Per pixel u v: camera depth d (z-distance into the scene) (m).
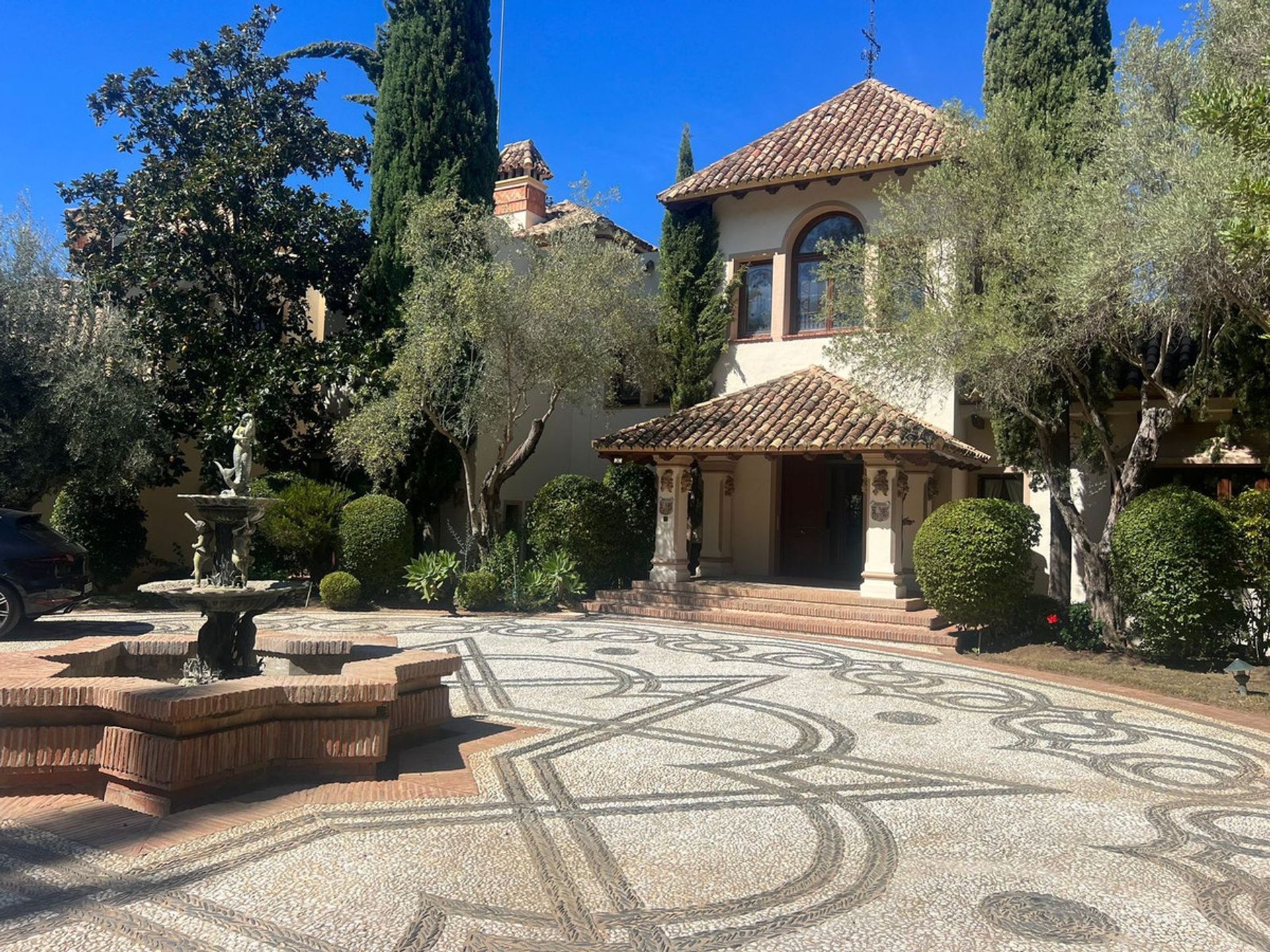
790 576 18.78
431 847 5.07
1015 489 17.36
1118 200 10.12
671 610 16.14
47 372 15.75
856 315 14.01
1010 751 7.56
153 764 5.50
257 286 19.98
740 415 16.97
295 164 20.25
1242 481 14.33
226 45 19.48
